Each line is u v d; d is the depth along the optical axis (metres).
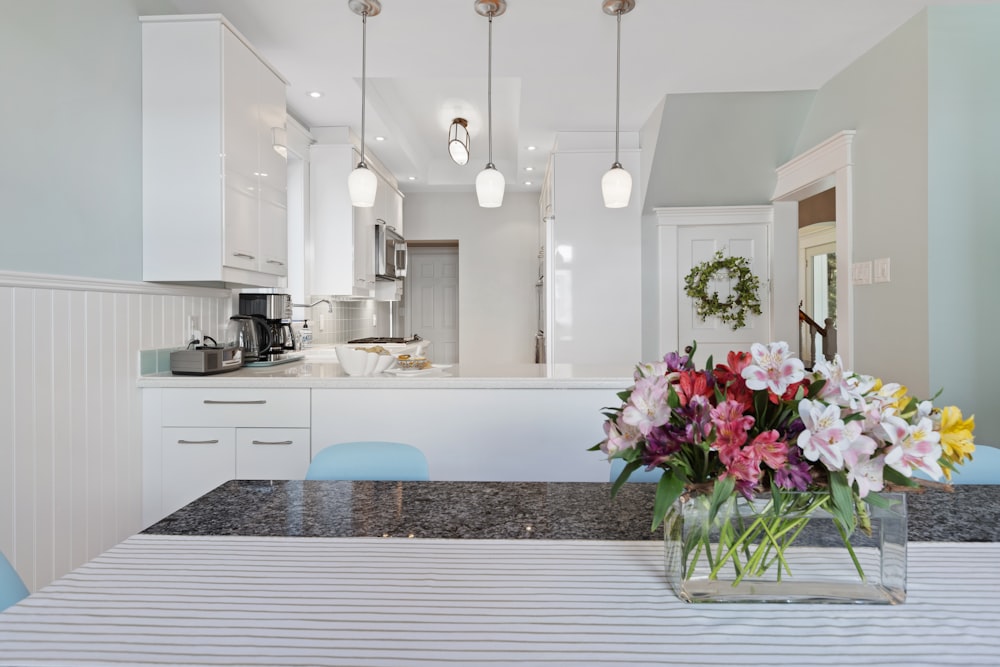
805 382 0.77
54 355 1.89
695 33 2.75
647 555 0.92
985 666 0.62
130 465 2.29
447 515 1.10
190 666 0.62
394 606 0.75
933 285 2.55
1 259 1.69
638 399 0.76
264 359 2.94
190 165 2.33
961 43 2.52
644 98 3.60
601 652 0.65
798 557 0.76
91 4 2.06
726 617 0.73
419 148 5.25
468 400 2.30
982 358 2.54
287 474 2.34
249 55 2.56
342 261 4.04
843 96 3.20
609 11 2.53
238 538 0.98
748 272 4.34
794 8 2.53
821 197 5.73
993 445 2.54
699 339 4.46
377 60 3.01
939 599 0.77
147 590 0.79
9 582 0.87
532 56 2.98
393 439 2.31
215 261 2.33
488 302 6.41
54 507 1.89
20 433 1.75
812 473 0.74
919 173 2.59
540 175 5.52
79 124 2.01
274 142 2.81
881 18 2.62
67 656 0.64
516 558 0.91
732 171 4.04
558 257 4.28
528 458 2.31
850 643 0.67
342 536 0.99
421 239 6.42
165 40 2.34
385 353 2.60
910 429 0.70
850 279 3.09
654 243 4.41
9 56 1.72
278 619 0.72
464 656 0.64
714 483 0.75
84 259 2.03
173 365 2.44
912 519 1.07
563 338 4.28
